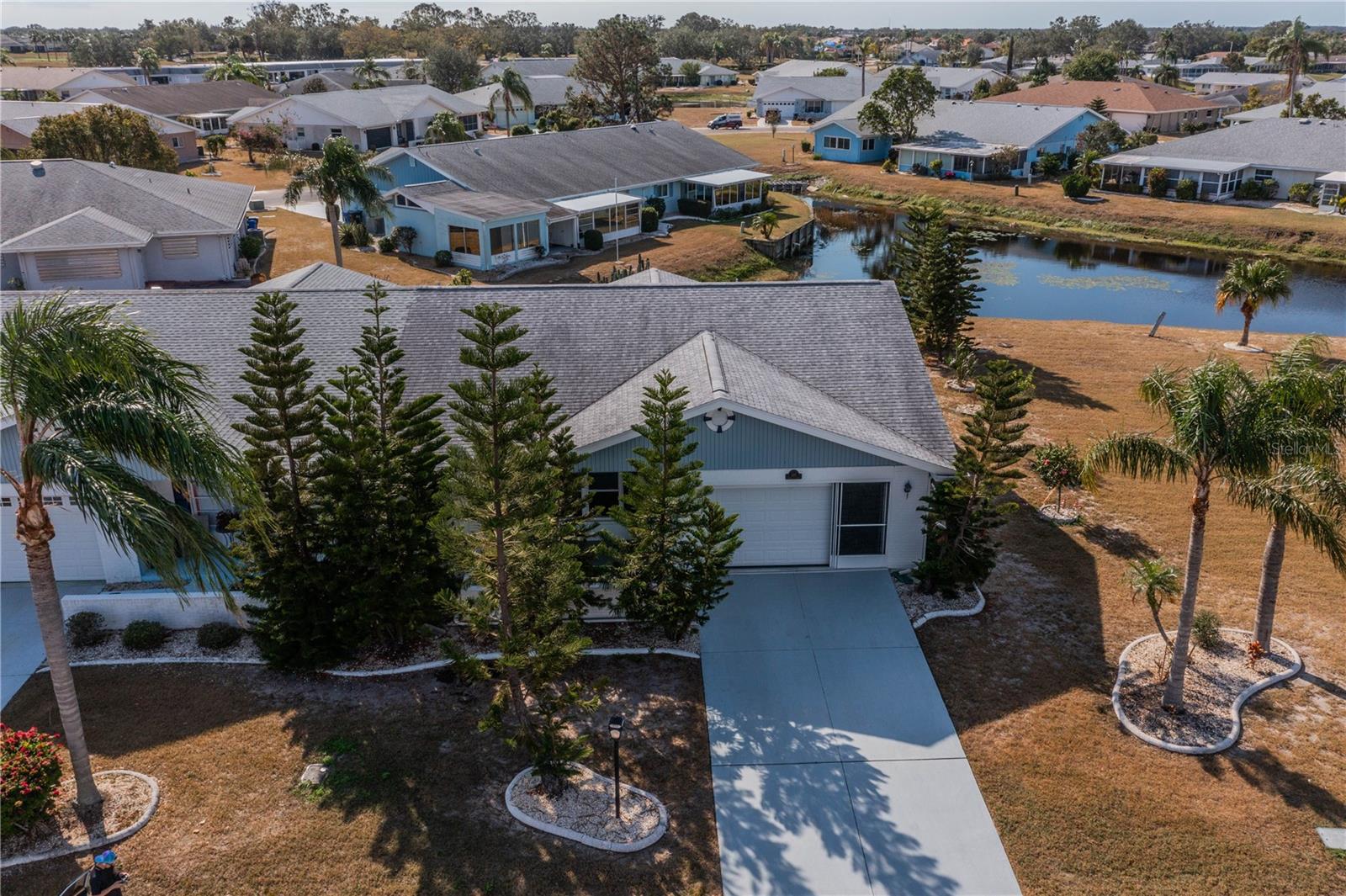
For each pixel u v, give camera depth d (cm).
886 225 6419
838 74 11594
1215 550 2089
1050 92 9494
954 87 11712
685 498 1611
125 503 1100
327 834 1281
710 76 14812
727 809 1342
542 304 2288
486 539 1343
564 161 5797
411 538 1562
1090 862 1252
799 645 1722
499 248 4731
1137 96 9025
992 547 2050
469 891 1196
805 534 1962
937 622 1800
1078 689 1599
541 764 1323
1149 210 6338
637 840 1277
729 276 4972
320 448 1580
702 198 6203
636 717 1533
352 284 2781
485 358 1283
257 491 1230
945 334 3428
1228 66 15938
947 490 1786
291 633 1577
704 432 1809
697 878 1226
